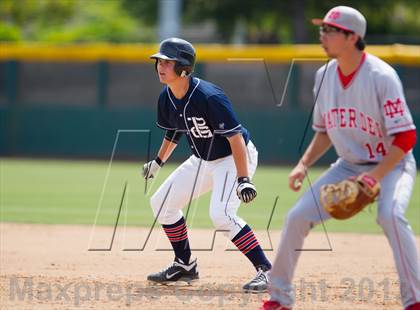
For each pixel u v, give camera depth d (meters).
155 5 117.44
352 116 16.84
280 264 17.08
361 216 39.91
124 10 122.25
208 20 113.75
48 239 30.70
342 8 16.47
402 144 16.16
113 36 111.94
